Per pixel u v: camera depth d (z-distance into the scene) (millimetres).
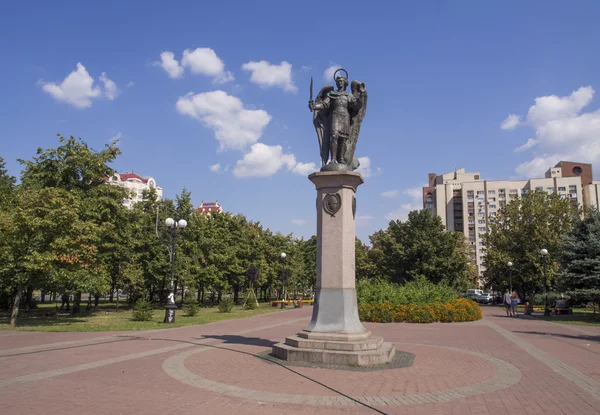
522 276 46531
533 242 46188
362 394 7164
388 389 7508
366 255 64438
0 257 19922
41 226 19641
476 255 100812
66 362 9867
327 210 10906
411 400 6855
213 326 19719
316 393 7195
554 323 23562
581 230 29250
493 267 49031
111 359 10258
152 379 8141
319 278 10805
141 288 34094
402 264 46562
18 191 27859
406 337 16000
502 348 13070
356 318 10625
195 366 9383
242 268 43406
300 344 10148
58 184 27344
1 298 31703
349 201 10953
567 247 29062
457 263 45438
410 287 27547
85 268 22172
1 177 31328
